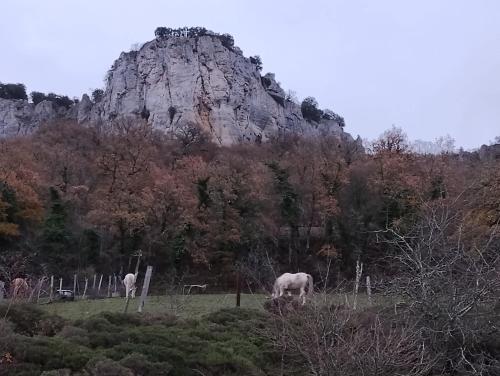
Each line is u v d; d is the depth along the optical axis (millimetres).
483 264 13922
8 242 44969
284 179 58875
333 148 70312
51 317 13242
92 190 61938
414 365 10672
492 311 12875
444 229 15062
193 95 139125
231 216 53625
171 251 50312
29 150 68125
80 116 145750
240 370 11703
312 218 58938
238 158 72750
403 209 48312
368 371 9547
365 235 47875
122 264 49000
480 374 11320
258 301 22750
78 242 47250
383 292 14273
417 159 59250
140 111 138500
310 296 13141
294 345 11086
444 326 12336
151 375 10266
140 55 148875
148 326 13383
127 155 58438
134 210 53219
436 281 13023
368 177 58188
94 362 9898
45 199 54344
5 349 10039
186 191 56250
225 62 150875
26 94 162625
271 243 56156
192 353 11789
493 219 26594
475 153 76062
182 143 93062
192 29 156000
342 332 10953
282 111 161125
